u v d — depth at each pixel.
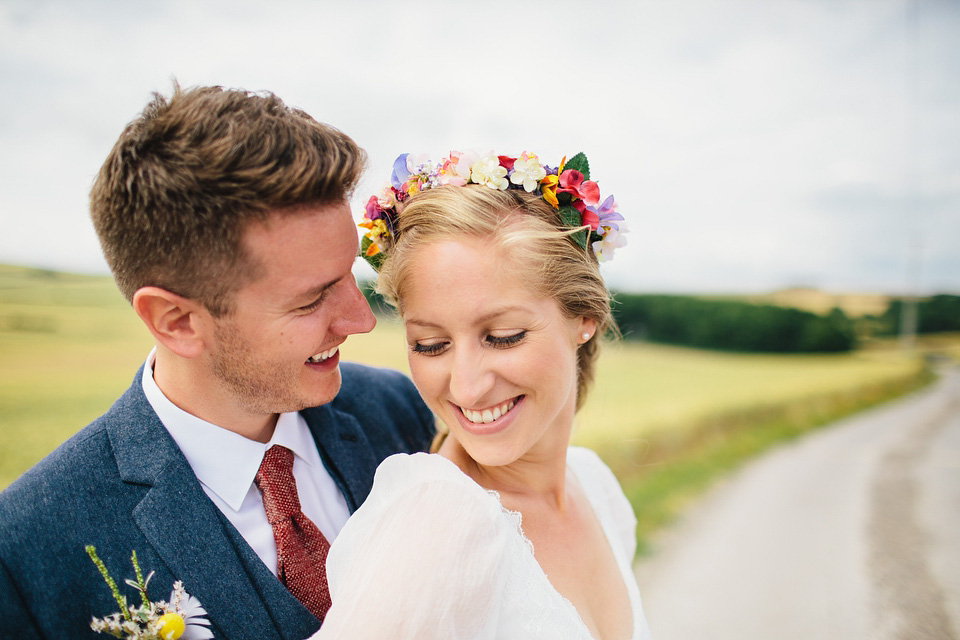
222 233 1.15
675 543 5.66
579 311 1.24
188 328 1.25
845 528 6.16
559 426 1.32
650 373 18.73
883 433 11.80
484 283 1.10
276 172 1.14
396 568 0.91
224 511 1.34
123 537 1.19
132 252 1.22
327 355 1.41
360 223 1.40
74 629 1.15
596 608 1.29
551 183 1.24
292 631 1.26
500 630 1.03
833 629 4.20
